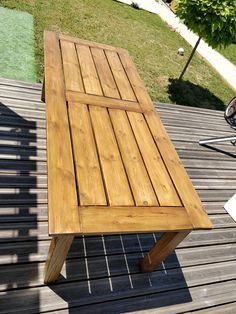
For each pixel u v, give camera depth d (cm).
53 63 276
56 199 168
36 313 205
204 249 295
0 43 489
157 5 1076
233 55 955
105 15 789
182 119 467
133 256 261
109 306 225
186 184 215
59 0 743
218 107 607
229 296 264
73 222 160
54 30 606
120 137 229
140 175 206
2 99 355
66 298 218
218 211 341
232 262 293
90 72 288
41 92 387
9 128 323
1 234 235
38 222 251
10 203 257
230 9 483
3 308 201
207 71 747
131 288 241
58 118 220
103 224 166
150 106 278
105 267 246
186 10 504
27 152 305
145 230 174
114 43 671
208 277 272
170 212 190
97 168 197
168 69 662
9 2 623
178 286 255
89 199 176
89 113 238
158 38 800
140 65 629
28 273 221
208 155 418
